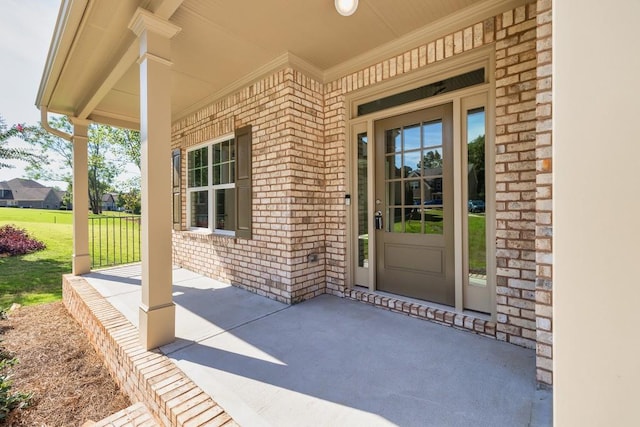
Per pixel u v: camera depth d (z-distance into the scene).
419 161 3.12
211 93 4.41
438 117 2.99
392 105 3.28
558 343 0.67
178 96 4.51
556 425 0.67
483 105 2.65
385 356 2.21
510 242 2.40
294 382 1.88
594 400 0.63
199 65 3.56
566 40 0.67
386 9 2.58
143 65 2.33
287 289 3.42
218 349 2.31
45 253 8.62
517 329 2.37
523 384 1.85
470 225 2.78
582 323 0.65
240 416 1.58
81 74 3.53
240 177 4.02
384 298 3.22
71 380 2.64
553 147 0.68
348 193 3.61
